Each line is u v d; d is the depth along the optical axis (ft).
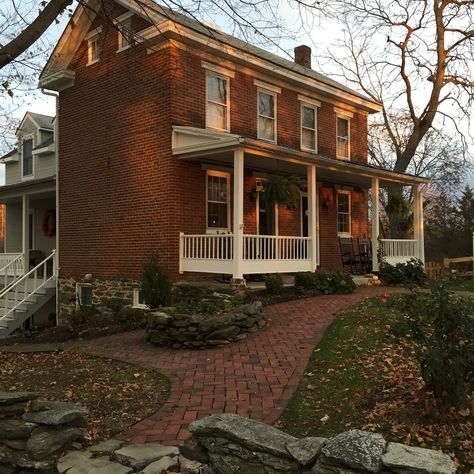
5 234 65.67
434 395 14.01
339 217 55.57
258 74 46.52
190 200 40.09
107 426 15.96
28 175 63.41
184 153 37.96
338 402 16.42
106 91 44.60
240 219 35.17
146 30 39.70
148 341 27.96
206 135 36.42
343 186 55.88
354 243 54.85
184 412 16.70
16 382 22.06
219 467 11.00
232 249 35.73
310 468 9.73
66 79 47.73
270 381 19.40
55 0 20.16
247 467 10.55
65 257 48.16
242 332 26.66
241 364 21.99
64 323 43.88
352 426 14.46
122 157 42.91
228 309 28.17
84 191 46.52
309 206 41.19
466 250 114.01
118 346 27.76
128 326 33.24
